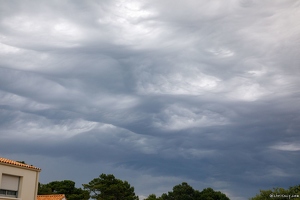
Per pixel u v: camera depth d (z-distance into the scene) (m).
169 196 104.62
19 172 35.34
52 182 82.94
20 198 34.84
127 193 81.12
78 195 77.81
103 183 80.75
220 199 97.38
